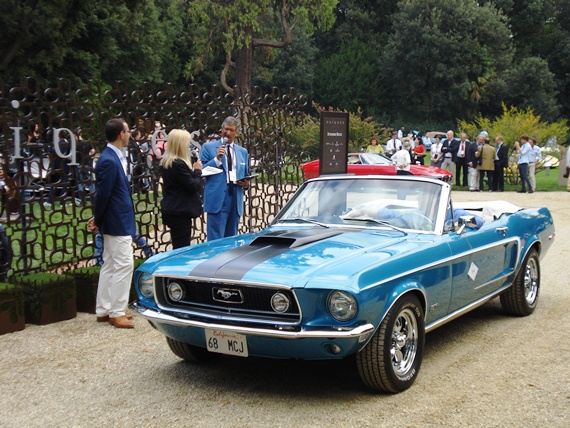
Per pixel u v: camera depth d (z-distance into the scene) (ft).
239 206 27.66
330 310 13.69
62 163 24.02
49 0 85.35
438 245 16.87
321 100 206.80
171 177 23.75
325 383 16.17
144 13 125.59
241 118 32.73
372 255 15.17
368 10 226.38
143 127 27.35
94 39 109.40
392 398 15.06
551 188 74.33
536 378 16.37
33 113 23.04
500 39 198.90
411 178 19.48
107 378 16.80
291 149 36.42
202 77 182.80
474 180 71.77
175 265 15.74
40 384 16.44
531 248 22.99
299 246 16.10
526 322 22.00
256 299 14.40
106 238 21.42
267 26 159.74
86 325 21.83
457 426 13.46
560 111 220.02
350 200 19.34
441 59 197.16
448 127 201.46
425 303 16.20
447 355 18.38
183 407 14.76
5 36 86.17
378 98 209.77
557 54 219.61
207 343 15.03
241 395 15.44
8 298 20.88
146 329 21.33
